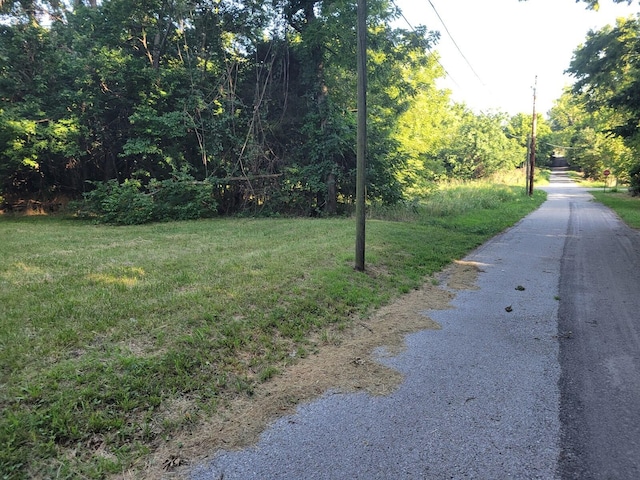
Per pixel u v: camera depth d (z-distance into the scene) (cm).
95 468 270
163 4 1895
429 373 414
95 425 301
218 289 587
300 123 1955
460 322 564
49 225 1500
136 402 329
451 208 1966
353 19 1692
